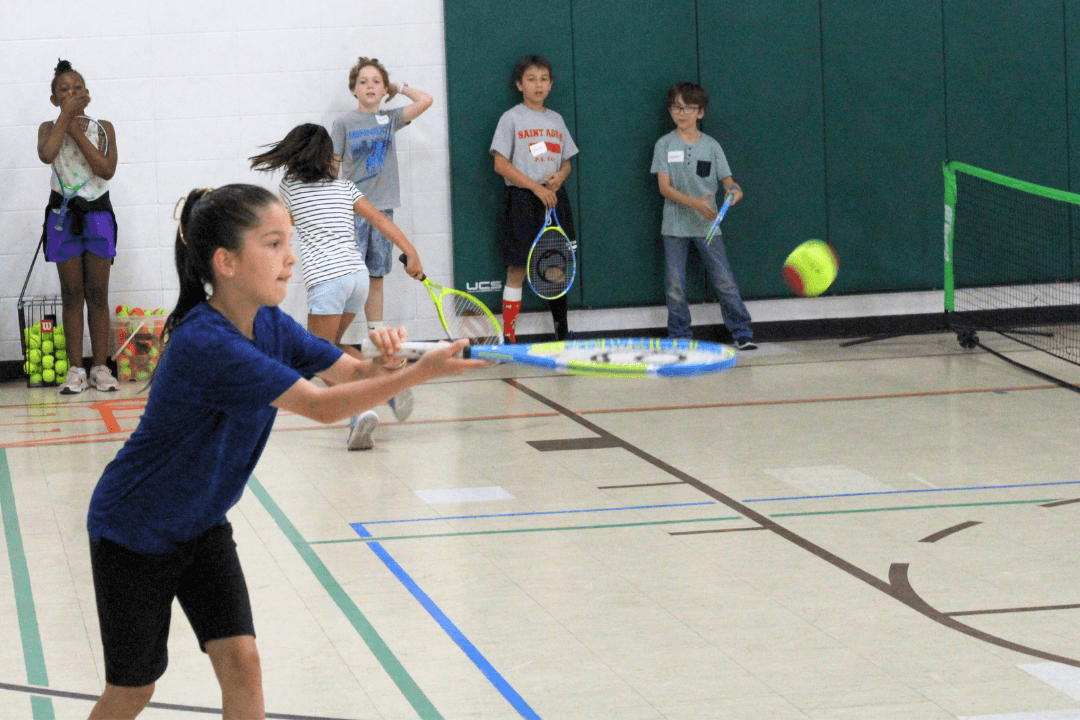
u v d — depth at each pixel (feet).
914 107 34.86
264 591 14.55
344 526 17.35
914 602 13.82
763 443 22.45
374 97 30.73
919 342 34.09
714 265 33.50
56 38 32.04
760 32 34.17
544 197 31.78
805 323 35.42
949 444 22.03
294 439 23.82
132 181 32.68
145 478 8.18
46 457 22.44
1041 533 16.46
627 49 33.78
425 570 15.28
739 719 10.74
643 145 34.12
